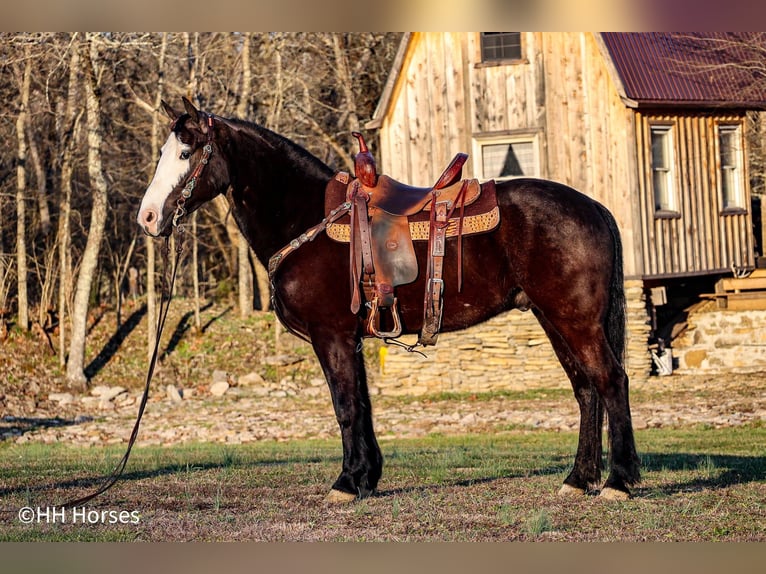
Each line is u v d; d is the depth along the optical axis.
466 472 8.57
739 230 23.53
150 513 6.75
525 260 6.55
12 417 21.12
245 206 7.19
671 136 22.44
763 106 22.70
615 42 22.23
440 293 6.64
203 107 27.38
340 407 6.86
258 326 28.33
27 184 28.70
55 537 6.14
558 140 22.20
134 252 29.94
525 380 21.97
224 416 20.70
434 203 6.75
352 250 6.73
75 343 24.23
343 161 30.33
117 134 28.84
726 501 6.71
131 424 19.92
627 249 21.77
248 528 6.22
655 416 16.78
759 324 22.03
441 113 22.94
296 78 27.14
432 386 22.45
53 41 24.17
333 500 6.86
